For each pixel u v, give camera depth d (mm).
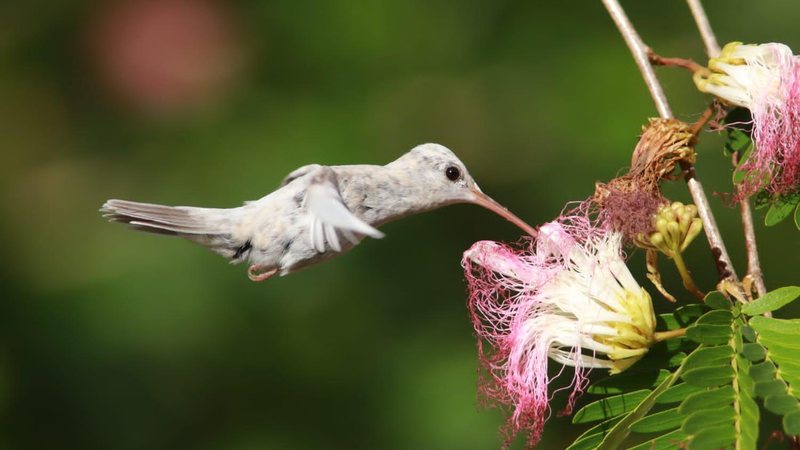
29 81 13984
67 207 13539
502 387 6172
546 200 13031
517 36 13727
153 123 13641
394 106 13453
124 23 13703
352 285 12844
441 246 13031
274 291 12695
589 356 5934
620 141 12883
